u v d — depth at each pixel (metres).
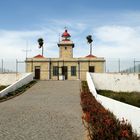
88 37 83.00
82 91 34.88
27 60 56.84
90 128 12.81
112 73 46.09
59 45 63.41
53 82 44.41
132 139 9.12
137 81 45.69
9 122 15.95
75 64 56.53
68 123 15.73
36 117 17.69
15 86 36.31
